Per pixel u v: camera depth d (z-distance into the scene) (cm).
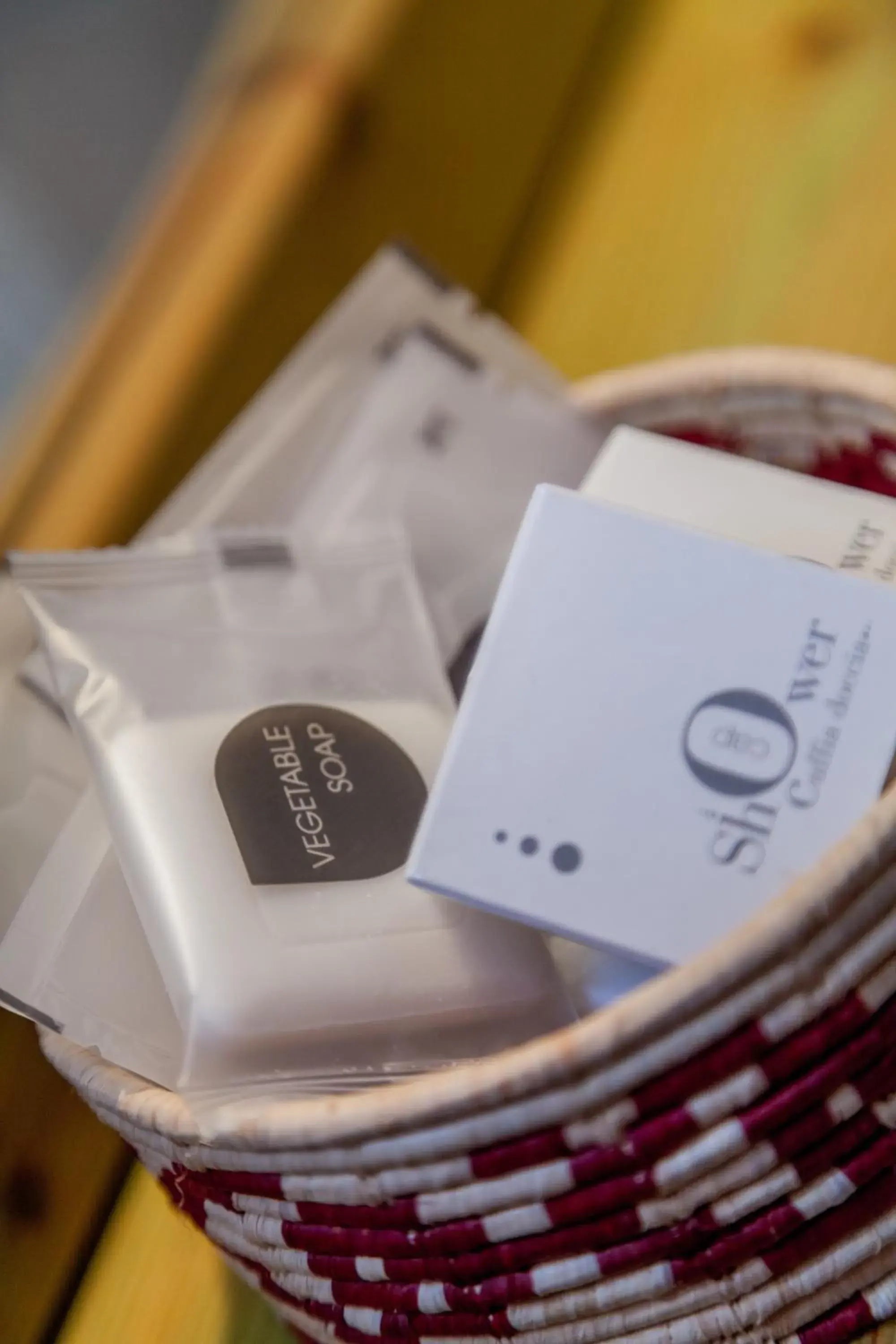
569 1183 35
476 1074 35
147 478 49
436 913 41
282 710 43
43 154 65
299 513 49
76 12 66
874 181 56
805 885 34
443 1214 36
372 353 50
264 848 41
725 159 59
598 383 48
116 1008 41
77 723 43
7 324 64
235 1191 38
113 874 42
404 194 55
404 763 43
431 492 48
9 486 49
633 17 64
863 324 54
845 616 40
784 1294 36
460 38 57
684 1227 36
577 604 41
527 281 58
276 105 54
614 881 39
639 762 40
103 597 44
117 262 56
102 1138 45
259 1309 43
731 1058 35
